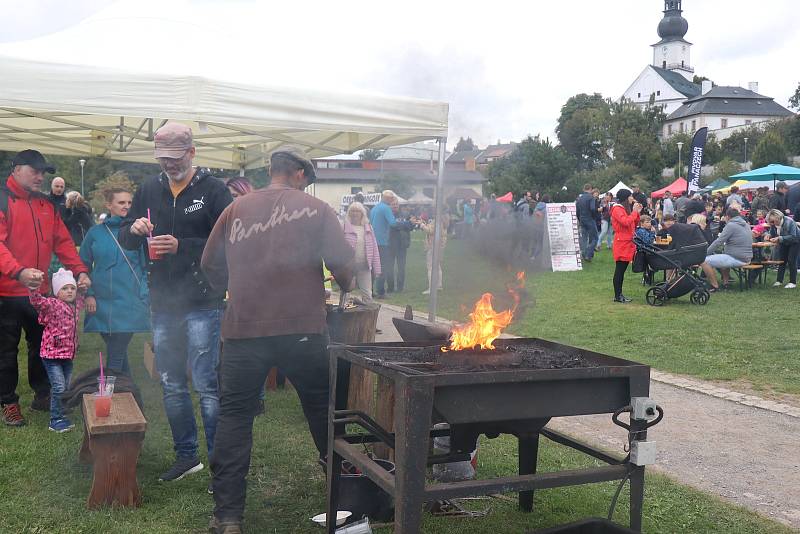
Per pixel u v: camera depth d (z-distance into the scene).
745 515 3.47
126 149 9.30
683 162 57.62
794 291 11.17
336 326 5.05
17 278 4.26
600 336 8.16
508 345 3.51
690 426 4.98
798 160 50.25
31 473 3.76
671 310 9.80
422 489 2.46
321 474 3.87
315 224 3.14
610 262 16.17
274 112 4.78
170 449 4.23
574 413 2.70
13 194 4.61
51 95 4.27
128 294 5.11
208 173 3.73
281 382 5.75
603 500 3.66
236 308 3.07
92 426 3.27
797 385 6.05
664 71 107.06
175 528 3.15
